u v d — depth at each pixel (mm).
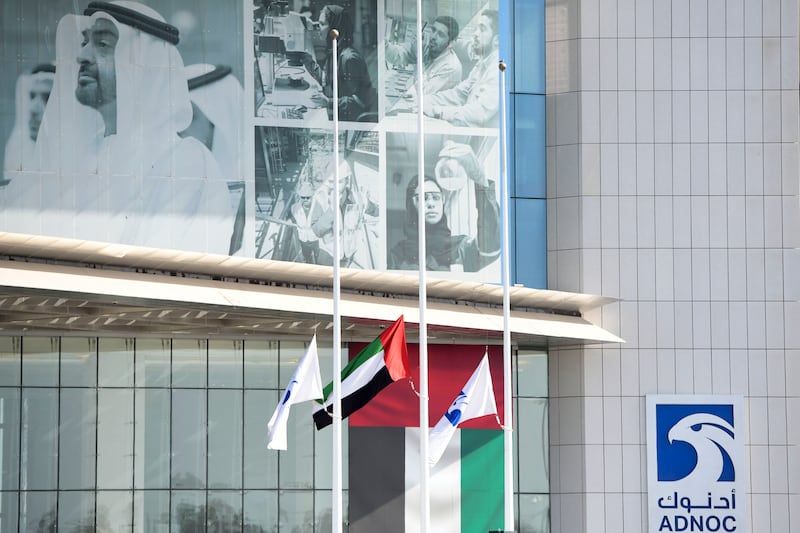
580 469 51594
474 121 50531
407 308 47219
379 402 50281
